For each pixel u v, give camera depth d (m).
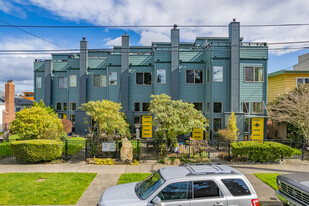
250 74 16.38
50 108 18.83
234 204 4.37
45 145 9.98
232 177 4.62
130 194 4.92
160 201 4.20
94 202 6.30
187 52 18.16
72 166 9.85
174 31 17.86
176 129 10.48
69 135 18.52
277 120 15.27
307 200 4.91
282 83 18.34
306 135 12.77
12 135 16.27
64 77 20.72
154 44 23.45
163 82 18.00
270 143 10.92
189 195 4.41
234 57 15.91
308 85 15.41
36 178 8.15
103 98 19.59
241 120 15.49
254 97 16.33
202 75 18.05
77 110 19.06
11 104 22.08
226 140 12.30
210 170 4.92
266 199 6.55
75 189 7.18
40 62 21.19
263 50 16.42
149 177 5.54
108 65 18.97
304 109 12.71
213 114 16.22
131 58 19.06
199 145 11.67
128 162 10.33
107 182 7.91
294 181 5.48
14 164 10.06
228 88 16.17
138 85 19.02
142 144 14.68
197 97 18.03
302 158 11.18
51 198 6.48
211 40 22.72
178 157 11.13
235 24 16.00
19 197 6.50
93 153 11.08
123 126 11.36
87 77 19.56
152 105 12.46
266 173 9.05
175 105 11.51
